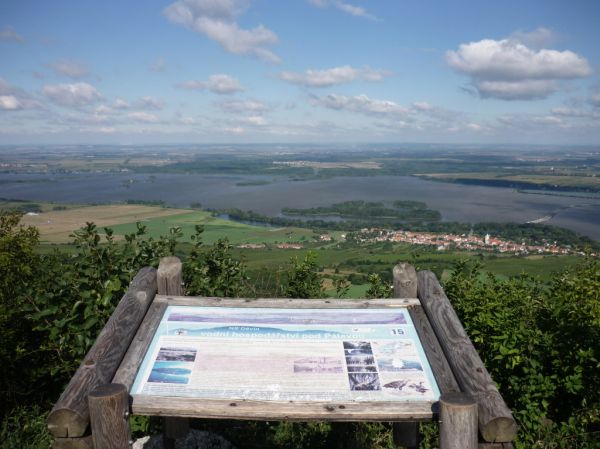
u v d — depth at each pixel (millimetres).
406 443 3441
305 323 3002
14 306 4910
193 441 4082
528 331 4094
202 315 3100
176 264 3422
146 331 2924
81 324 4395
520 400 4008
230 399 2412
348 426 4461
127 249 4785
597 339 3998
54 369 4547
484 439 2262
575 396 4148
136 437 4340
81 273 4516
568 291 4512
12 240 5941
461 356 2594
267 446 4367
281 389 2471
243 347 2783
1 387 4672
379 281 5930
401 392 2451
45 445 4129
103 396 2289
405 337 2875
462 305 4754
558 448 3902
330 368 2609
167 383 2518
